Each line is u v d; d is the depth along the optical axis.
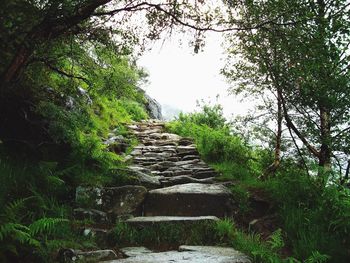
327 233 4.96
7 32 4.46
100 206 6.22
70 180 6.49
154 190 6.63
